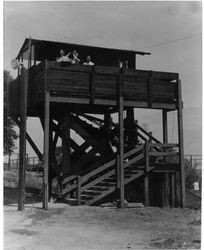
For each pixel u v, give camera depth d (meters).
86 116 21.27
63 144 18.59
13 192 21.39
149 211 16.36
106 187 17.53
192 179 26.00
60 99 16.69
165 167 18.86
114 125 21.19
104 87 17.55
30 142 19.72
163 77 18.78
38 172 34.66
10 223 12.54
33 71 17.73
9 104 18.55
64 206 16.41
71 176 17.31
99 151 19.45
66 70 16.83
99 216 14.48
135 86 18.19
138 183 19.92
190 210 17.16
